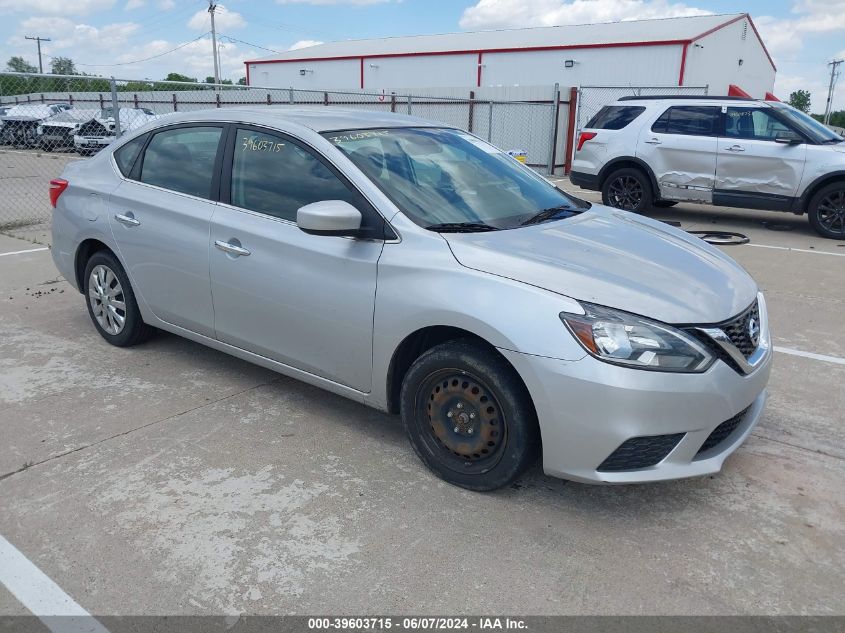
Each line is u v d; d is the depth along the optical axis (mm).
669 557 2758
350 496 3143
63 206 4922
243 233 3770
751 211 11727
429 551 2768
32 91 18109
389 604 2480
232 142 3986
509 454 2998
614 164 10914
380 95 15844
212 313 4066
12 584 2559
